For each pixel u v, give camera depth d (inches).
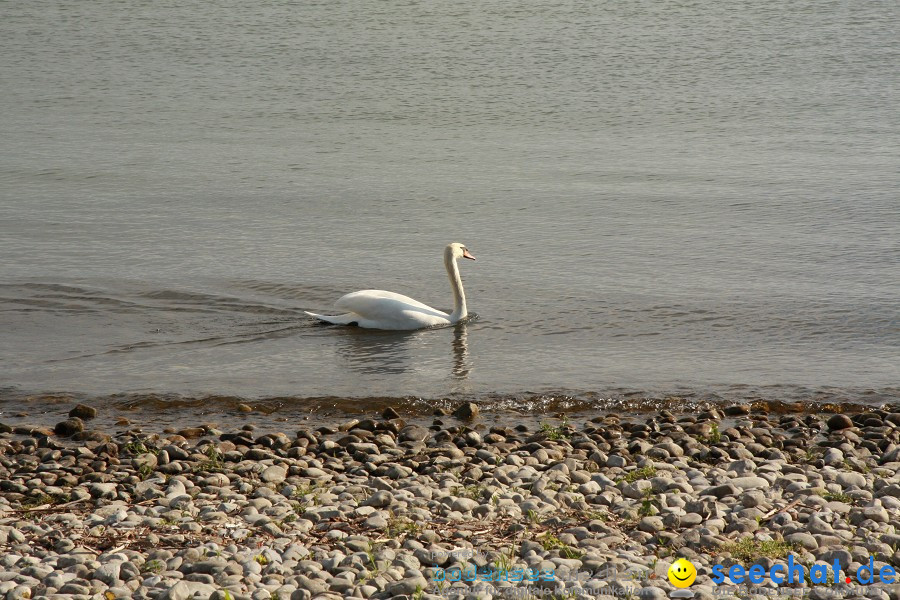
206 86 1729.8
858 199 1062.4
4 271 826.2
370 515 399.9
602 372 626.2
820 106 1558.8
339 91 1685.5
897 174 1168.2
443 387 603.2
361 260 878.4
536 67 1819.6
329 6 2317.9
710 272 831.1
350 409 574.6
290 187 1141.7
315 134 1424.7
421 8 2288.4
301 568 350.3
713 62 1834.4
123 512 398.3
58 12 2299.5
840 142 1347.2
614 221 1001.5
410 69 1817.2
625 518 398.9
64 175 1187.3
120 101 1632.6
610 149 1331.2
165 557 358.9
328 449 493.0
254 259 874.1
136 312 740.7
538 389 599.2
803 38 1973.4
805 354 655.1
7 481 439.2
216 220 1007.0
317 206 1063.6
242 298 774.5
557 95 1646.2
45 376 617.9
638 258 875.4
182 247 908.6
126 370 630.5
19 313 732.7
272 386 604.7
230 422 553.9
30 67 1870.1
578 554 363.3
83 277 813.9
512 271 843.4
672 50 1913.1
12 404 573.9
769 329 701.3
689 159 1267.2
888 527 385.4
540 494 420.5
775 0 2271.2
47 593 327.6
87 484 438.6
